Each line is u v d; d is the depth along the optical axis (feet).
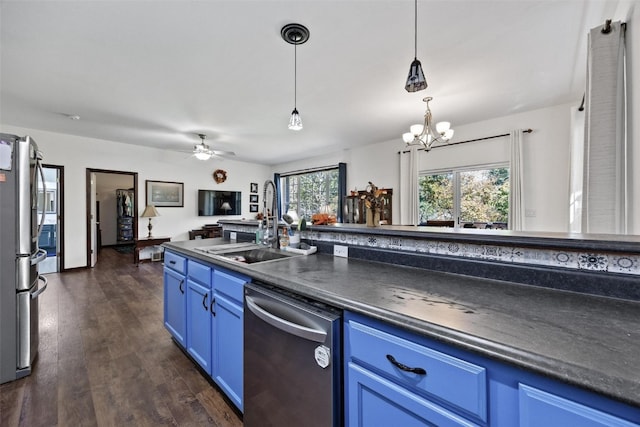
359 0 5.94
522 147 12.98
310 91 10.53
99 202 26.55
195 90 10.37
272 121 14.06
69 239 16.60
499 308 2.86
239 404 4.88
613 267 3.16
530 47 7.72
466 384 2.28
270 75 9.23
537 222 12.78
